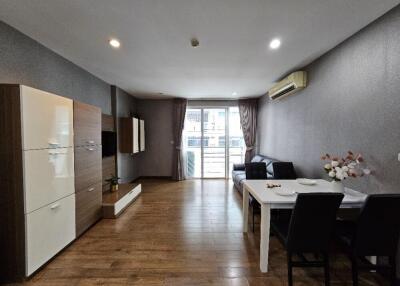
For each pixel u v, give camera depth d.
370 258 2.27
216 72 3.84
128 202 4.10
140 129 5.87
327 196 1.79
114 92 4.85
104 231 3.04
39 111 2.12
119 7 1.93
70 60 3.27
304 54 3.03
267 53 2.98
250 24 2.22
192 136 6.75
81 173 2.86
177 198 4.63
